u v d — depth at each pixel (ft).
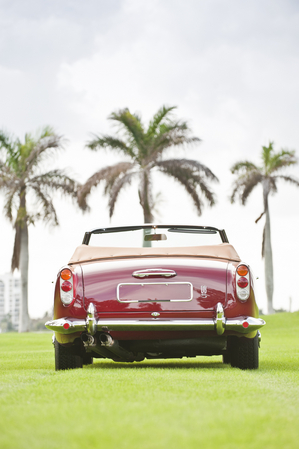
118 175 161.89
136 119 164.14
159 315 28.14
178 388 20.67
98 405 16.96
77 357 31.42
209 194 160.45
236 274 28.76
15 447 11.95
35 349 66.85
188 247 30.94
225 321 27.81
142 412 15.69
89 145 163.53
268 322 160.04
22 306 177.47
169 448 11.78
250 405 17.15
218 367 32.35
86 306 28.50
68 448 11.78
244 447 11.98
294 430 13.78
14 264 178.09
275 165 197.47
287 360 39.88
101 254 30.60
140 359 32.42
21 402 18.26
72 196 171.42
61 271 29.22
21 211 167.73
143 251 30.63
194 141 160.04
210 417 14.98
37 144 169.27
